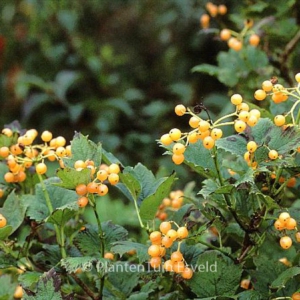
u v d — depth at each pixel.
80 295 1.03
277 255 1.05
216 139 0.87
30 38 2.92
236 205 0.93
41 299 0.89
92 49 2.87
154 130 2.70
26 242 0.97
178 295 0.96
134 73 3.03
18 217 0.96
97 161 0.92
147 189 0.97
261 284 0.92
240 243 0.99
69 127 2.73
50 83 2.69
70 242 1.01
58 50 2.83
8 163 0.98
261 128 0.91
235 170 0.93
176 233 0.87
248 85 1.34
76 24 2.98
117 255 1.08
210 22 2.43
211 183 0.91
